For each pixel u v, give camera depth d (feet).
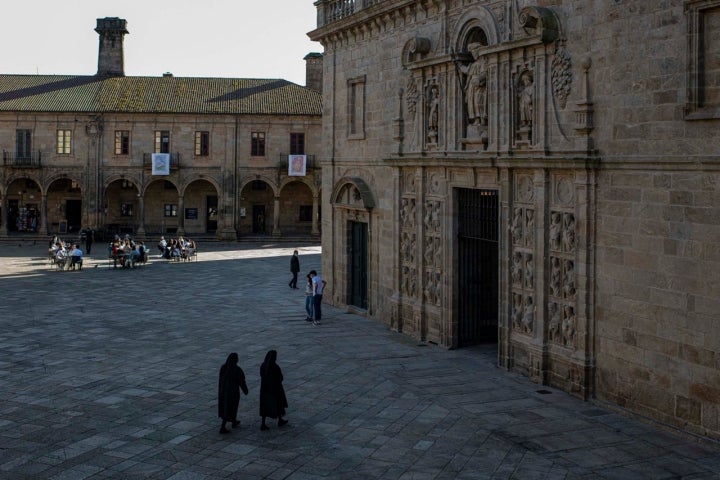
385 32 104.78
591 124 68.44
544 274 74.49
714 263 57.00
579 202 69.36
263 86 251.39
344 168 118.73
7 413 66.13
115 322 108.06
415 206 97.55
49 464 54.70
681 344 59.93
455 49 89.10
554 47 72.84
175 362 84.48
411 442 59.21
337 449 57.82
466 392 72.43
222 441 59.52
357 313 115.34
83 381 76.48
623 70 64.85
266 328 103.91
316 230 243.81
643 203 63.10
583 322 69.36
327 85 123.13
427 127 95.04
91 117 235.40
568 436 60.29
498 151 80.53
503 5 80.69
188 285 147.43
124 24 256.52
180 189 240.73
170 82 250.57
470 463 54.90
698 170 58.03
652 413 62.80
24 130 234.99
